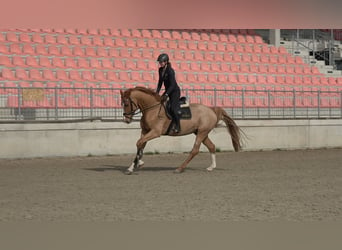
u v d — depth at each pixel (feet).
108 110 70.23
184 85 94.48
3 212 29.07
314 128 82.74
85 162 59.72
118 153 69.56
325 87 105.60
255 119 78.23
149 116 46.42
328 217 27.91
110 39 102.01
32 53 91.81
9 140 63.21
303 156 68.03
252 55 110.83
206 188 38.42
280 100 88.33
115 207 30.58
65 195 35.04
